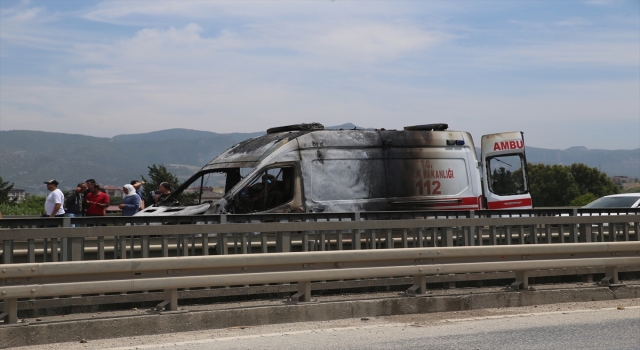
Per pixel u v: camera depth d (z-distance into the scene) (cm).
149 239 933
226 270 785
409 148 1548
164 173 6500
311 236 1020
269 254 793
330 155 1455
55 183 1650
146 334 742
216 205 1358
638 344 702
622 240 1181
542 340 720
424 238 1044
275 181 1403
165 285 748
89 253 930
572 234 1129
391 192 1507
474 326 798
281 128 1570
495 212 1196
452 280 984
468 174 1616
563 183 9281
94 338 716
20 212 2812
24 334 687
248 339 723
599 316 862
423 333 757
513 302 932
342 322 823
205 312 775
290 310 817
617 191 9500
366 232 1016
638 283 1053
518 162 1950
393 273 860
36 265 686
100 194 1703
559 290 965
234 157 1483
